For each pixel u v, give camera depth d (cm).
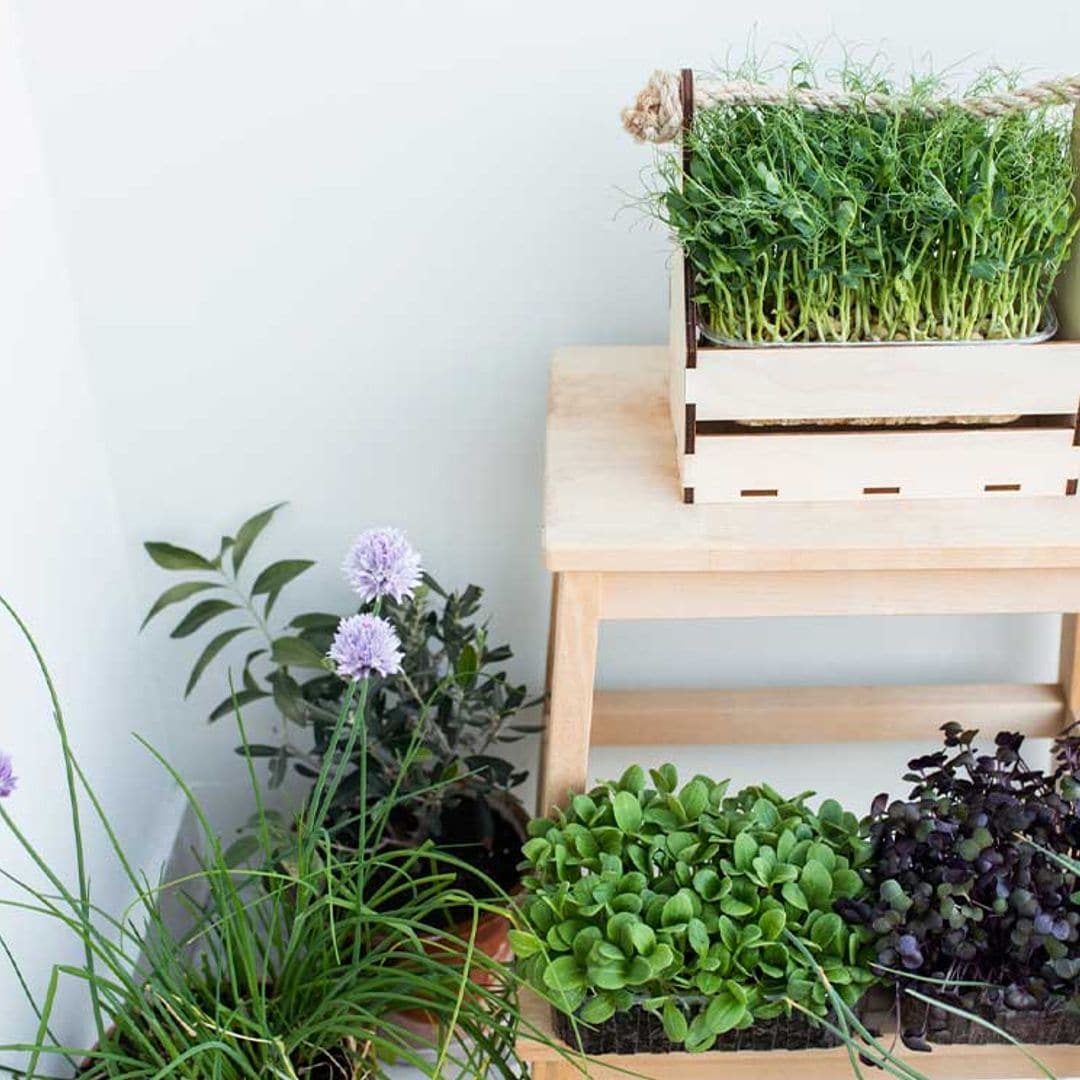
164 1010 111
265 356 149
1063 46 133
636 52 133
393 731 148
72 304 145
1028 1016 112
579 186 139
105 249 142
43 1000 128
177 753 173
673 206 110
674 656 165
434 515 159
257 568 162
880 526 113
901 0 131
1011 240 108
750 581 116
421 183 139
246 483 157
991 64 134
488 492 157
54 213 140
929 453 115
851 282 107
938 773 121
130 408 151
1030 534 111
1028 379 111
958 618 161
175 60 133
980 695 154
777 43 133
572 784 126
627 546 111
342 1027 109
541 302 146
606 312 146
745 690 157
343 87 135
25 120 134
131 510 158
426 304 146
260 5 131
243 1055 110
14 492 128
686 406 112
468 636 150
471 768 152
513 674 170
